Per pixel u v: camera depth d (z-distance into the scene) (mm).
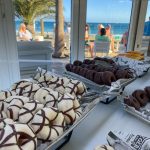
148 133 529
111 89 661
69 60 1173
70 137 501
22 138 338
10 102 453
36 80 648
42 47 1053
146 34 1642
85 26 1164
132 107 612
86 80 729
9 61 919
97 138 510
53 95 496
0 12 816
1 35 855
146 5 1492
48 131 383
